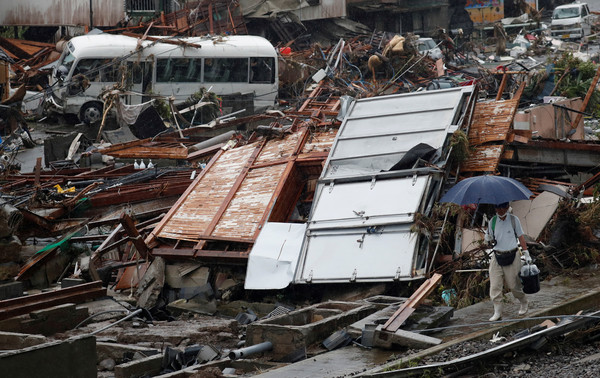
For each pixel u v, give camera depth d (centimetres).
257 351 1575
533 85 4878
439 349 1437
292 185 2583
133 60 4984
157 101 4684
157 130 4350
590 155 2708
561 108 3147
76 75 4838
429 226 2131
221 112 5028
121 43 5006
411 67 5447
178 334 1788
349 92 5197
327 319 1658
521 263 1581
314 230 2270
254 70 5275
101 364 1631
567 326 1499
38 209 2802
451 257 2114
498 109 2588
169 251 2380
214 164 2864
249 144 2931
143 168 3544
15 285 1942
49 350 1107
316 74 5462
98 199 2894
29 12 6956
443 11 8138
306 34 7575
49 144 4000
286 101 5416
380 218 2194
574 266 2088
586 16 7981
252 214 2441
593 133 3753
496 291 1602
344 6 7419
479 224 2302
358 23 7681
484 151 2475
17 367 1073
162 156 3731
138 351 1630
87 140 4181
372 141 2500
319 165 2575
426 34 8200
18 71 6150
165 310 2270
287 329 1588
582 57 6353
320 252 2214
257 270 2241
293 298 2239
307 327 1597
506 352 1415
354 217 2233
